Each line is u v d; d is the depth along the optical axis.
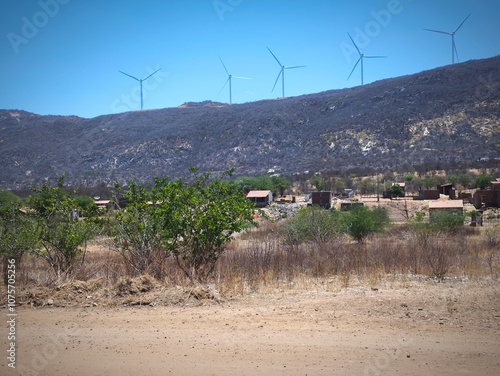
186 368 5.52
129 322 7.20
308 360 5.66
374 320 7.09
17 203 12.41
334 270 12.25
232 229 11.07
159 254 10.72
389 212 44.25
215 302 8.32
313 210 26.30
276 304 8.20
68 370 5.56
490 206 47.00
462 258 14.21
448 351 5.88
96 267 11.09
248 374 5.34
